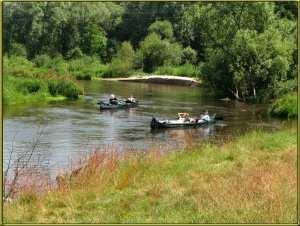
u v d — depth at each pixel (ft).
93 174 56.34
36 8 345.92
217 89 189.78
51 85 167.73
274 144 73.92
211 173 56.34
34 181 55.67
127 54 315.78
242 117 135.54
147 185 52.54
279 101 139.03
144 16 374.02
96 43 355.77
